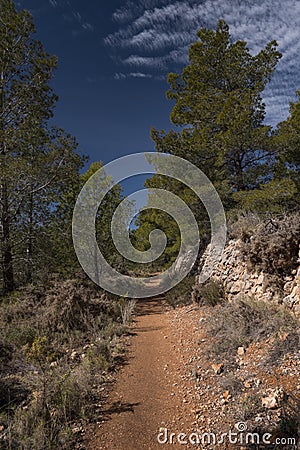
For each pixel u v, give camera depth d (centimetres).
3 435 338
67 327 724
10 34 1299
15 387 454
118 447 333
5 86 1309
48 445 319
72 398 414
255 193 1057
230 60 1325
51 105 1434
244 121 1102
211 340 609
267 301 621
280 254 627
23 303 862
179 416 384
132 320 944
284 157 1188
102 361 559
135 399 438
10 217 1299
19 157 1182
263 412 344
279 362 422
